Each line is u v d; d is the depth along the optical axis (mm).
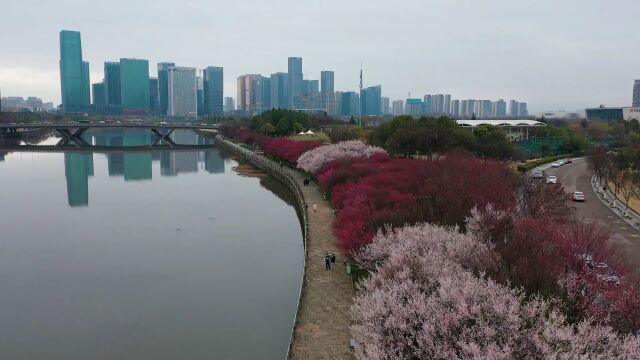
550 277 32188
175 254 62562
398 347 26156
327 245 54281
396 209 50281
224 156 186250
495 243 39344
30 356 37125
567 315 28562
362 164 78938
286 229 75500
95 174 135500
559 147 153250
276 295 49094
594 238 37875
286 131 188125
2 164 154250
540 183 64500
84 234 71875
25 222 78875
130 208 89938
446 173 63188
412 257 34625
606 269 32906
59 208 89625
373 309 28562
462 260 34906
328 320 36062
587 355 22141
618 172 91938
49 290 50375
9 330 41469
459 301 26516
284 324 42500
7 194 103562
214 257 61500
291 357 31094
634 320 27375
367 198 55094
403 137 99500
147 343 39188
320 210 71938
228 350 37938
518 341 24547
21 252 62938
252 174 134625
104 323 42812
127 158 176375
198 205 93062
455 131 105562
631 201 77375
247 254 62844
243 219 81875
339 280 43656
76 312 45062
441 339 25688
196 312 45000
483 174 63938
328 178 80812
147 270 56469
